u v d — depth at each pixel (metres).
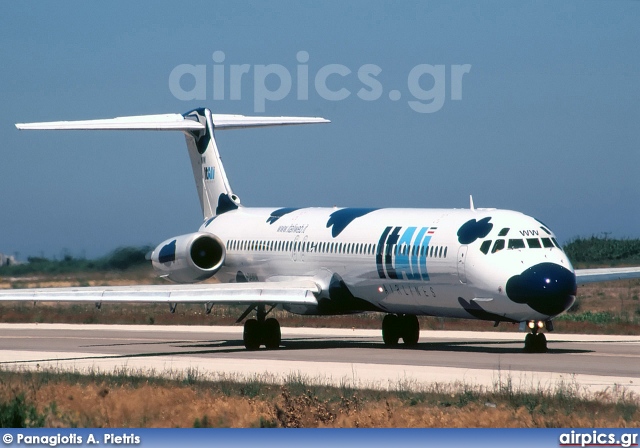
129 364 100.50
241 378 86.62
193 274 129.38
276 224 130.62
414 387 79.12
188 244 129.12
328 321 165.12
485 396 73.56
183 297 110.31
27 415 65.75
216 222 141.12
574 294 100.44
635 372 88.12
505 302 100.38
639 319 164.00
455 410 68.88
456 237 105.00
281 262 126.94
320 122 144.38
